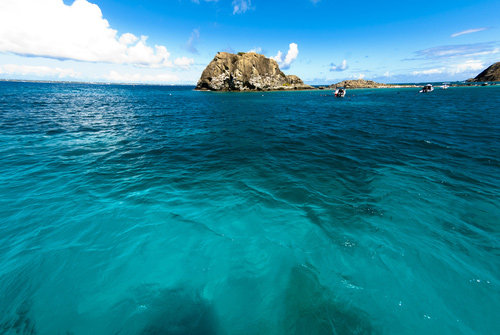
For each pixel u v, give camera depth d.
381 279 3.42
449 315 2.89
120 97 47.62
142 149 10.15
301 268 3.69
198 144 11.33
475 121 16.44
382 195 5.82
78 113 21.30
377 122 17.69
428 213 4.97
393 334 2.70
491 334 2.69
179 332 2.80
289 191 6.21
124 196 5.87
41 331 2.76
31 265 3.66
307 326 2.83
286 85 85.19
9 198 5.58
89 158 8.70
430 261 3.69
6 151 9.07
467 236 4.22
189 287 3.39
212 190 6.29
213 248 4.14
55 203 5.43
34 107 24.14
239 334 2.79
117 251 4.03
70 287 3.33
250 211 5.27
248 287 3.38
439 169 7.38
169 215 5.07
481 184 6.21
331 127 16.12
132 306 3.09
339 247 4.09
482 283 3.29
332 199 5.74
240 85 76.19
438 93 52.50
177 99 45.84
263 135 13.63
